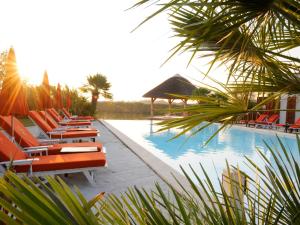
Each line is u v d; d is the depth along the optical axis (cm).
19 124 580
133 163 640
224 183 224
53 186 68
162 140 1343
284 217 118
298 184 121
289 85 139
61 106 1253
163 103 2650
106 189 444
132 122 2075
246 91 146
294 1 86
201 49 139
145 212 93
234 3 88
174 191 114
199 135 1412
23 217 55
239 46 129
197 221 103
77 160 441
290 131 1452
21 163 390
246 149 1128
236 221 107
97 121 1897
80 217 65
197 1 85
